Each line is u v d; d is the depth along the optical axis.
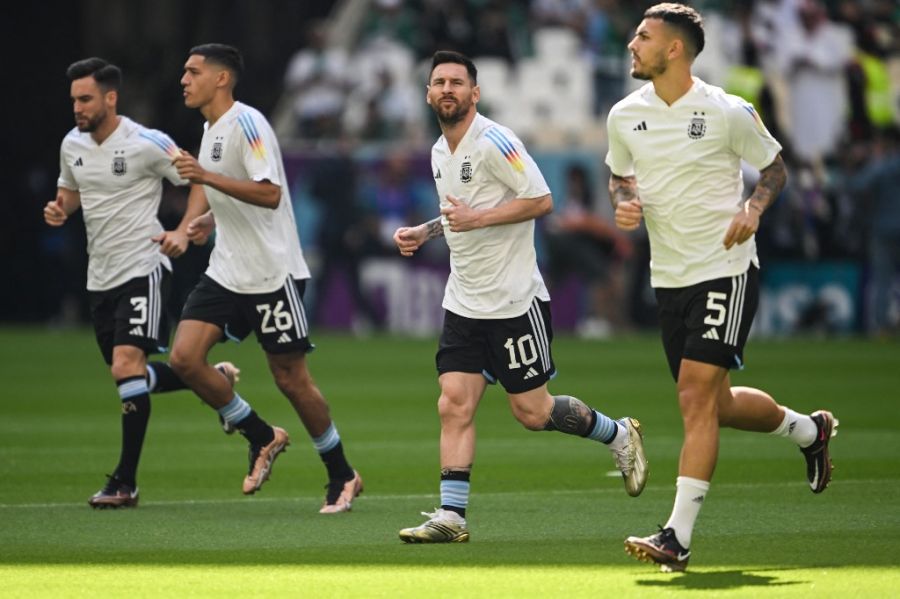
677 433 36.88
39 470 30.88
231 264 25.78
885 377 50.97
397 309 73.44
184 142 88.25
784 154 75.75
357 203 73.12
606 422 23.81
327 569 19.45
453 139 22.58
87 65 26.83
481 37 79.62
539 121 79.19
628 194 21.28
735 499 26.09
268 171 24.98
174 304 70.69
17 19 95.69
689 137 20.22
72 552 20.91
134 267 26.97
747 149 20.19
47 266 83.88
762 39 78.00
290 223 26.19
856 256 72.69
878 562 19.64
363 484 28.84
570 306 73.31
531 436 37.34
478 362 22.72
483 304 22.56
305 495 27.67
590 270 72.56
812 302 73.19
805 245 73.25
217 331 25.92
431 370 54.62
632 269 73.25
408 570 19.34
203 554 20.73
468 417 22.42
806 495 26.61
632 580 18.48
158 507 25.92
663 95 20.42
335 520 24.27
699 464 19.47
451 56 22.42
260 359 61.47
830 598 17.11
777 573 18.84
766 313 73.44
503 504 26.06
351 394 46.78
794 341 69.06
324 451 25.53
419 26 80.12
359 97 79.50
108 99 26.83
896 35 79.38
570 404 23.45
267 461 26.30
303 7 98.69
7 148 93.44
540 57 79.69
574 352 62.25
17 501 26.58
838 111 77.56
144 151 26.81
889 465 30.81
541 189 22.17
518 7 80.00
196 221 26.44
